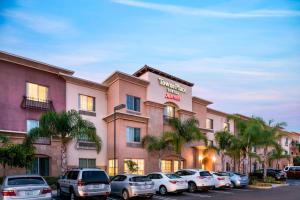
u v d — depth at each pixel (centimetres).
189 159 3797
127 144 3086
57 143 2683
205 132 4188
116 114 3017
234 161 4375
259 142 3700
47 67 2736
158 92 3506
